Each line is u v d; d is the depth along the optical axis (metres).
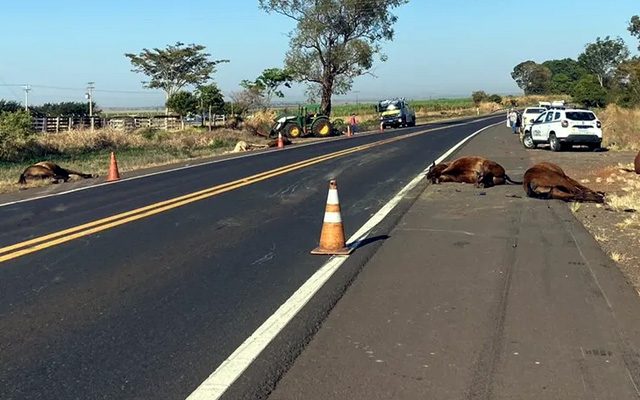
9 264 8.81
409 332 6.04
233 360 5.48
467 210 12.52
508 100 136.50
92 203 14.30
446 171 16.34
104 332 6.23
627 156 24.12
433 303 6.88
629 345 5.65
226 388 4.95
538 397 4.69
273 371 5.23
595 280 7.61
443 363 5.32
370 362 5.37
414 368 5.23
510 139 34.91
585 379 4.98
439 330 6.07
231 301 7.12
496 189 15.12
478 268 8.26
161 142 37.97
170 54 80.25
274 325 6.32
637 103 53.28
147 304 7.07
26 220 12.33
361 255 9.08
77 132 35.56
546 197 13.60
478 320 6.32
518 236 10.14
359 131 52.62
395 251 9.27
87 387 5.04
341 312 6.66
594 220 11.34
